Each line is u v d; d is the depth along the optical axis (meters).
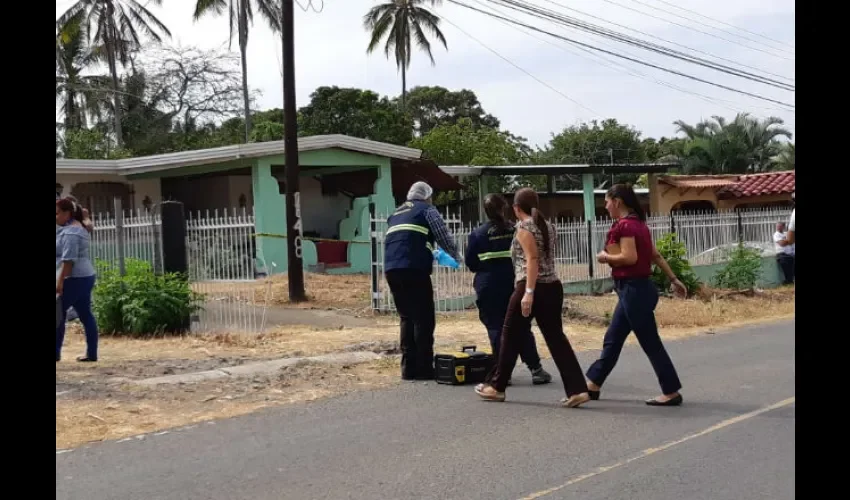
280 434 6.52
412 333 8.76
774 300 18.47
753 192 28.25
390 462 5.74
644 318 7.35
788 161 40.44
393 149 22.28
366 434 6.51
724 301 17.45
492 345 8.20
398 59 43.69
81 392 7.79
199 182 23.94
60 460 5.81
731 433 6.46
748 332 13.03
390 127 36.84
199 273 14.07
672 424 6.77
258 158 19.98
